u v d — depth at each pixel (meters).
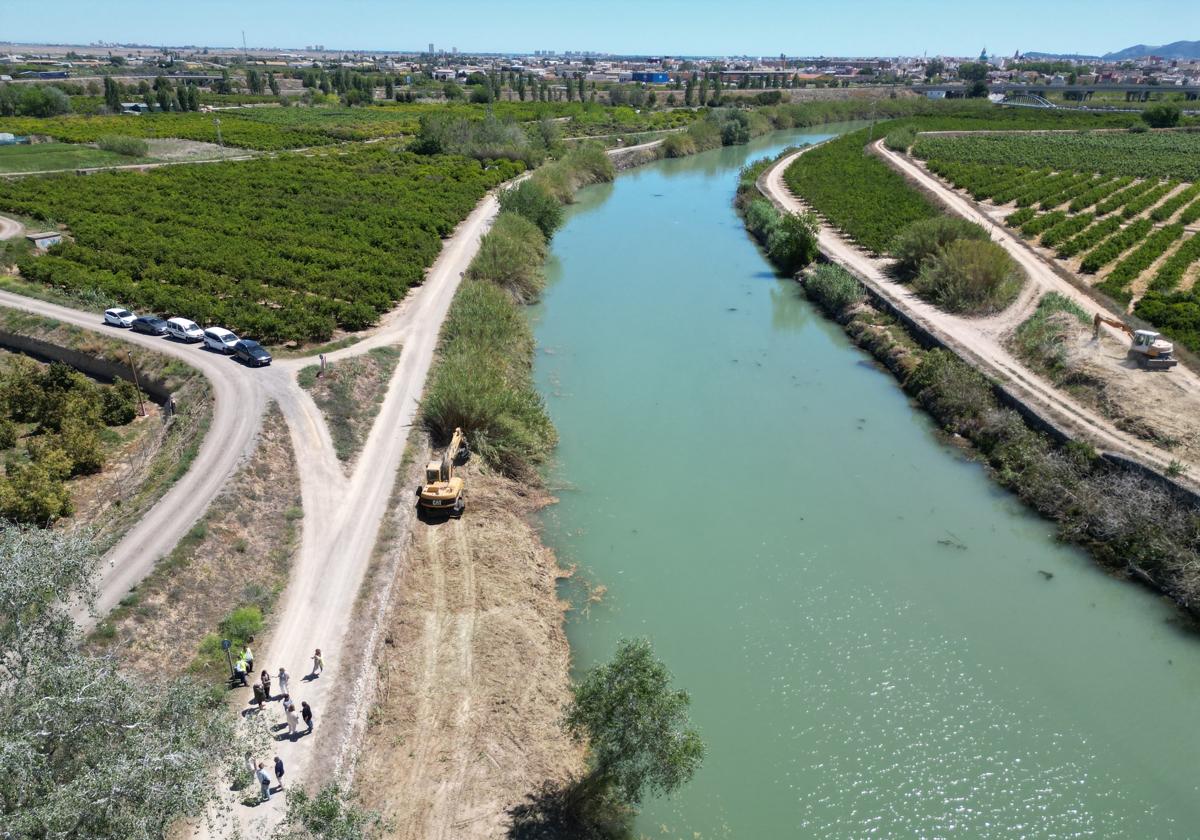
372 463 44.28
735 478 46.34
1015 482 45.16
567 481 45.78
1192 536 37.34
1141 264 78.00
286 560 36.34
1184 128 189.75
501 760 27.27
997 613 35.66
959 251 70.44
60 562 21.81
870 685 31.48
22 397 50.88
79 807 16.81
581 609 35.59
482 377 49.34
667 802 26.27
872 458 48.78
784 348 66.38
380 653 31.50
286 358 56.59
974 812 26.27
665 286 82.56
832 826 25.67
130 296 68.44
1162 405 46.88
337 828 20.62
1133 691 31.39
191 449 43.44
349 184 112.12
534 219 94.38
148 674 29.20
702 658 32.75
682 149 169.88
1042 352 56.09
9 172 114.06
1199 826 25.92
